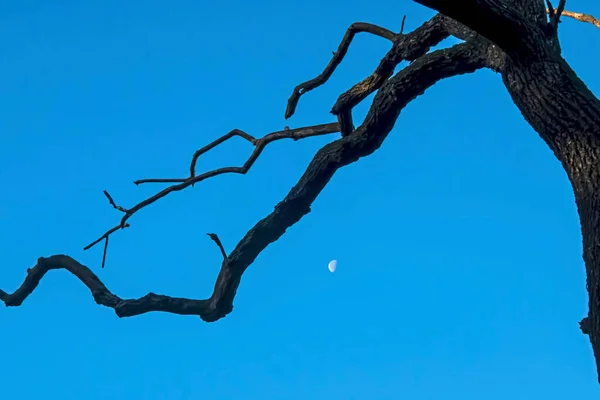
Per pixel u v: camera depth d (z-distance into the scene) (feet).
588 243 10.58
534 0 12.39
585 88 11.63
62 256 18.57
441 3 10.41
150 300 16.96
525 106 12.03
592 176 10.85
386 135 15.88
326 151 16.31
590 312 10.38
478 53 13.35
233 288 16.78
